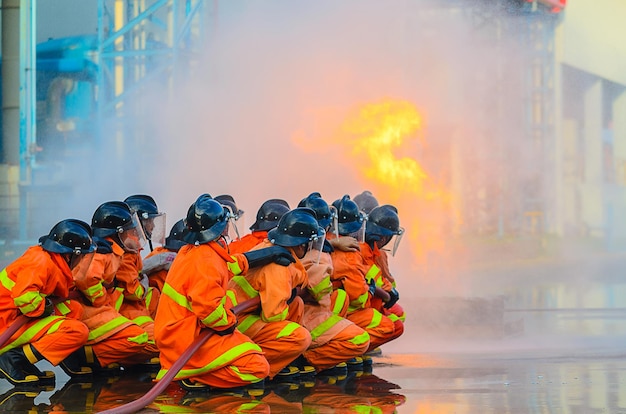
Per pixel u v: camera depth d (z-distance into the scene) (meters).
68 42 23.05
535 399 7.04
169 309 7.00
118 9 21.70
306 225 7.39
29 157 21.34
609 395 7.25
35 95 22.25
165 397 7.00
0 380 8.11
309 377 8.16
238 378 7.07
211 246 6.90
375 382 7.91
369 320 8.82
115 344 7.94
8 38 21.36
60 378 8.11
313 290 7.89
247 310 7.50
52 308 7.45
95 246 7.58
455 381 7.98
